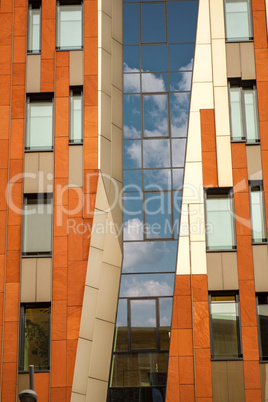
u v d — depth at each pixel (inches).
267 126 988.6
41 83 1013.8
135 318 932.0
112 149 999.0
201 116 1007.0
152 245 960.3
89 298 916.6
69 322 902.4
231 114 1008.9
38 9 1066.7
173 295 931.3
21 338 901.2
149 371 911.0
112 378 909.8
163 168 996.6
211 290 923.4
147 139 1011.9
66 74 1017.5
